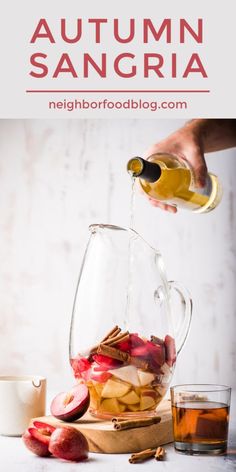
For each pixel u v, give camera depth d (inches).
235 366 77.2
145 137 78.0
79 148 78.8
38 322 79.5
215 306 77.1
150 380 44.9
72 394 45.8
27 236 79.5
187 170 57.1
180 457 43.2
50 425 45.3
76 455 42.2
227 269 76.9
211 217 76.9
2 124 79.6
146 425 44.6
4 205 79.7
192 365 77.6
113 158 78.4
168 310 47.8
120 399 45.0
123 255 47.1
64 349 79.2
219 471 40.4
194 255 77.1
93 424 45.1
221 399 43.8
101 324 45.5
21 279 79.7
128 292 46.3
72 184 78.9
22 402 47.9
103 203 78.4
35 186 79.4
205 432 43.4
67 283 79.0
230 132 64.4
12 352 80.2
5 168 79.7
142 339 45.4
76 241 78.8
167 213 77.4
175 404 44.1
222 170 76.4
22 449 45.3
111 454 43.9
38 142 79.4
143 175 50.5
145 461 42.4
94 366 44.8
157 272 47.8
